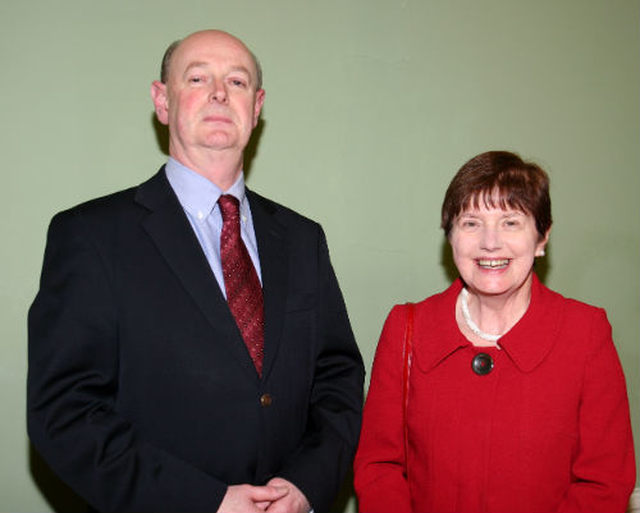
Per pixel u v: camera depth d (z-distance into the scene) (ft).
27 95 6.17
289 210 5.83
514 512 4.57
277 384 4.89
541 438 4.63
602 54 7.86
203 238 5.04
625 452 4.69
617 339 7.85
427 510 4.80
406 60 7.23
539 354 4.77
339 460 4.91
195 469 4.42
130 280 4.60
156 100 5.50
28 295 6.23
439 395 4.88
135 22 6.43
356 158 7.09
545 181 4.80
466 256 4.84
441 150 7.34
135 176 6.46
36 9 6.17
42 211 6.23
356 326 7.11
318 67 6.96
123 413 4.55
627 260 7.86
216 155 5.08
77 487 4.30
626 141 7.88
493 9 7.51
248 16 6.74
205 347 4.62
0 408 6.21
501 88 7.54
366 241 7.12
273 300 5.05
